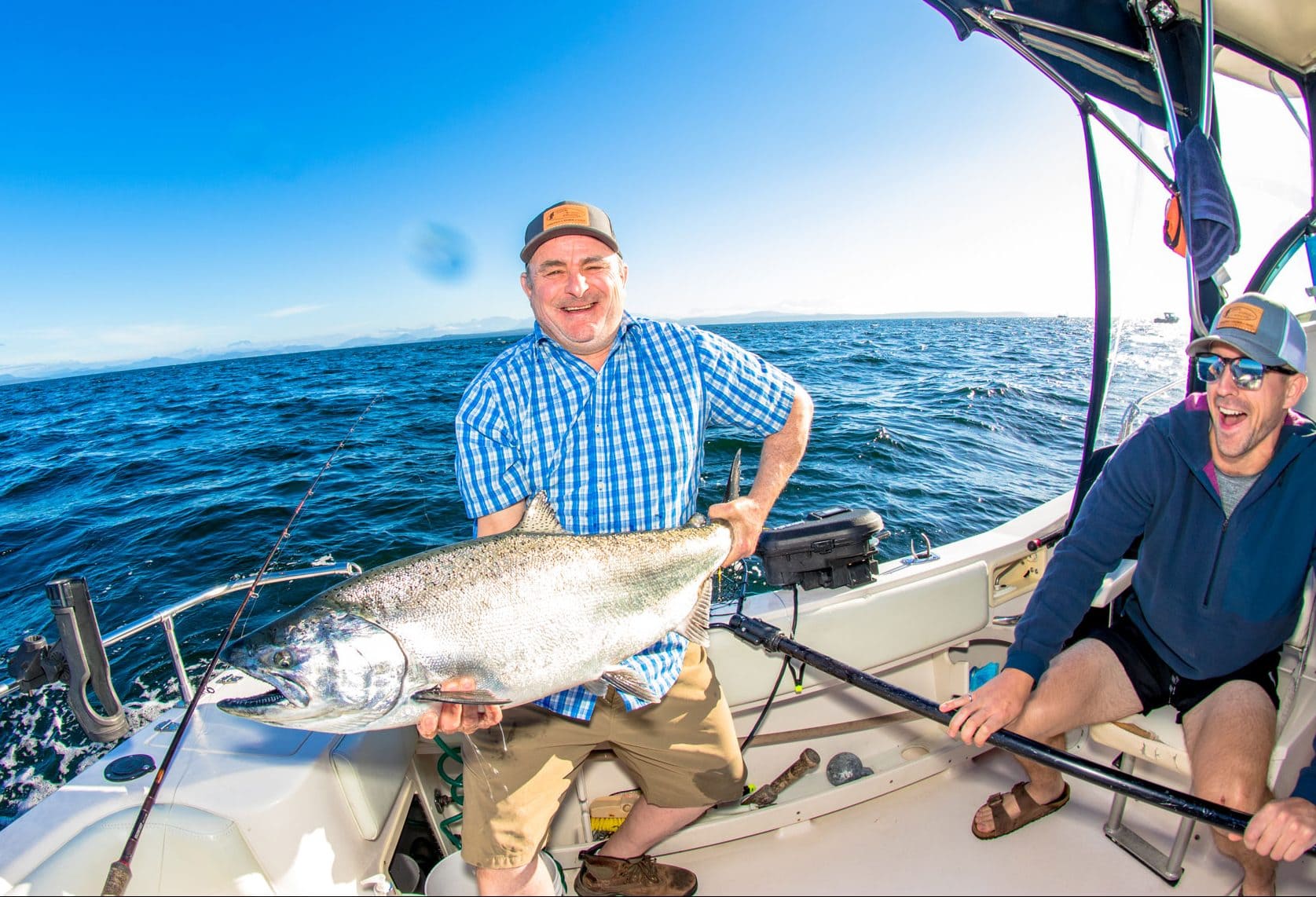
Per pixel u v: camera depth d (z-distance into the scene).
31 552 9.23
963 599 2.98
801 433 2.48
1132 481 2.33
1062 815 2.57
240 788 1.91
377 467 11.90
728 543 2.25
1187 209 2.58
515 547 1.90
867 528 2.84
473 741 2.09
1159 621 2.34
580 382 2.17
